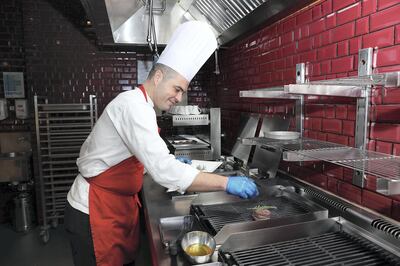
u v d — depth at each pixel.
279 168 1.99
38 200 3.39
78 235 1.49
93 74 3.48
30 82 3.32
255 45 2.30
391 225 1.07
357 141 1.31
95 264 1.53
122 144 1.37
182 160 2.00
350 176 1.36
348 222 1.17
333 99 1.49
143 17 2.42
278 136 1.63
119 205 1.50
